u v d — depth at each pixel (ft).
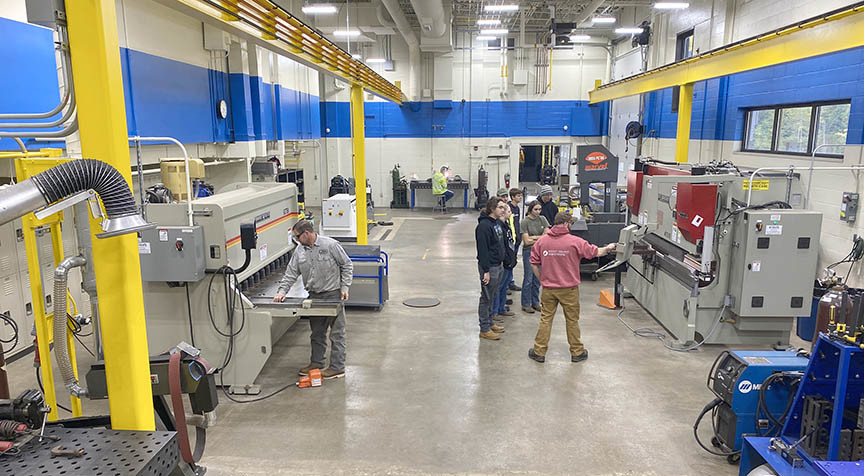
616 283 22.16
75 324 11.39
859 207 19.83
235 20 13.41
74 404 11.73
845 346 8.94
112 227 5.86
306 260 15.20
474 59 52.03
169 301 14.57
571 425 13.12
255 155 31.68
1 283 16.53
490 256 18.13
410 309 22.36
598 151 28.84
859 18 14.85
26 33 15.29
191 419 7.66
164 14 23.00
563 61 51.62
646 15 41.52
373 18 40.29
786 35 18.44
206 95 27.14
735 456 11.50
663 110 38.42
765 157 26.12
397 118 53.52
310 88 44.37
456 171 54.24
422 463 11.50
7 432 5.05
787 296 16.85
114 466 4.71
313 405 14.14
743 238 16.70
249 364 14.67
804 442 9.53
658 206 20.51
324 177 54.49
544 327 16.87
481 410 13.85
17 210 5.04
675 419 13.43
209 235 13.96
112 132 7.22
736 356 11.81
